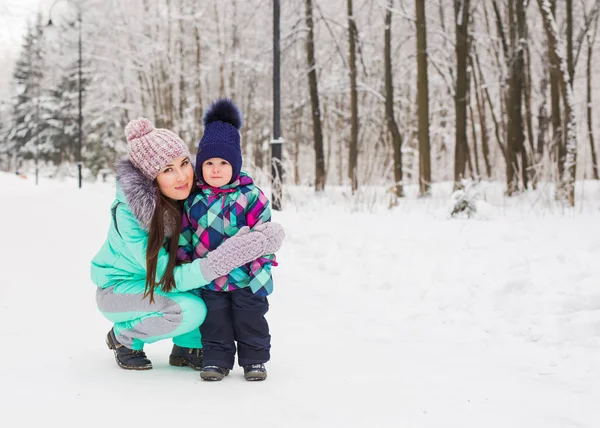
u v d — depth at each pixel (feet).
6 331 14.42
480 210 34.88
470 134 111.14
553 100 56.85
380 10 71.67
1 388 10.40
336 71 92.48
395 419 9.59
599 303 16.70
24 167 182.29
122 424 8.89
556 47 47.62
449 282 19.88
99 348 13.39
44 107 167.02
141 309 11.53
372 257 23.84
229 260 11.11
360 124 93.56
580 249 22.27
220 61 108.58
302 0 74.33
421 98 59.88
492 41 80.43
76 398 10.01
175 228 11.44
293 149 134.92
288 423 9.23
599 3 73.20
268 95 106.42
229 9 107.14
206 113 11.93
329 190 62.80
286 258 25.49
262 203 11.80
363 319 17.06
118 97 133.28
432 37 79.97
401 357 13.50
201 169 11.63
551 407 10.36
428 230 28.58
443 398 10.69
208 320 11.64
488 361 13.29
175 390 10.64
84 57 122.31
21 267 22.97
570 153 46.47
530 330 15.38
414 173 111.34
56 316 16.10
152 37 115.34
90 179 134.00
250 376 11.42
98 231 34.09
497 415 9.91
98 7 126.41
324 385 11.28
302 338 15.01
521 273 19.65
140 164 11.42
